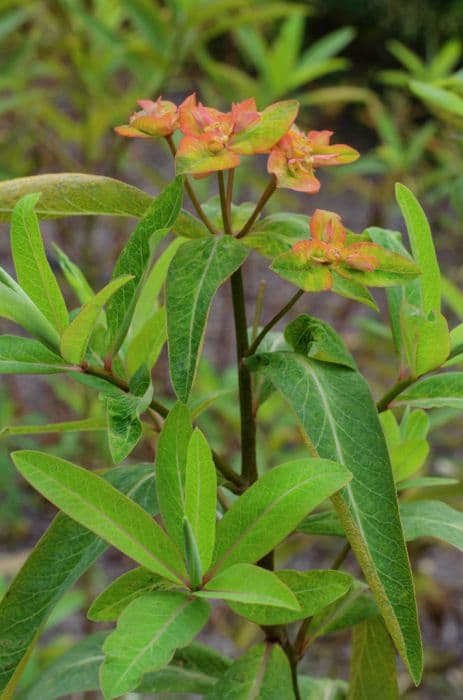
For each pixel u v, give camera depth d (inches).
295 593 20.5
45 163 59.6
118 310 21.7
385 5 143.9
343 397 21.9
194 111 21.5
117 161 52.4
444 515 24.2
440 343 22.2
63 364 21.8
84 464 55.6
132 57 48.2
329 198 117.8
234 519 20.6
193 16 44.9
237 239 22.1
